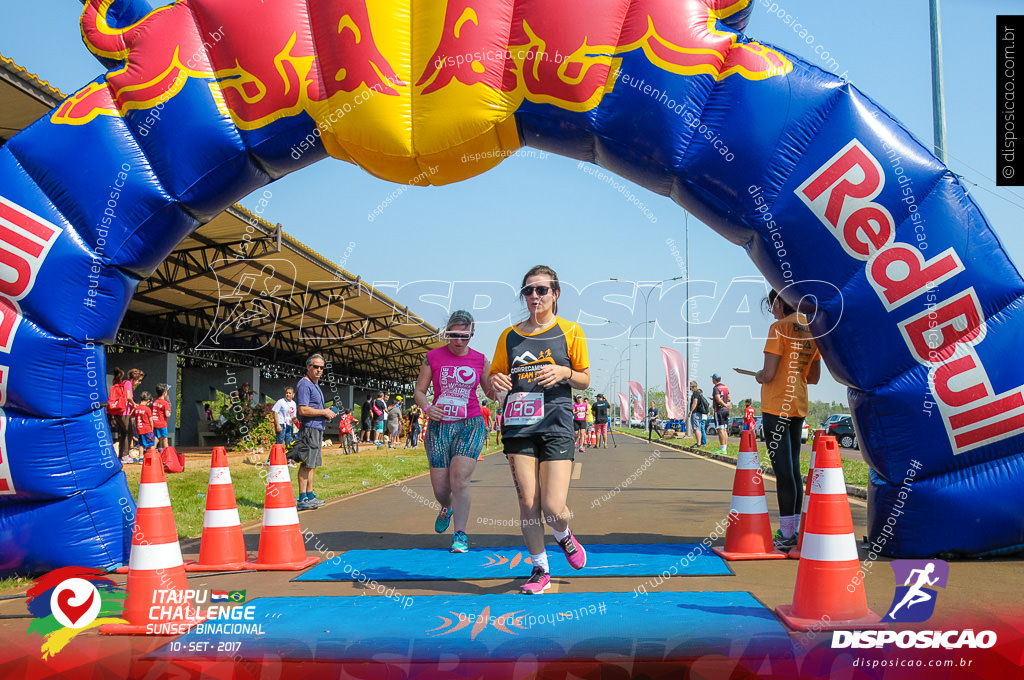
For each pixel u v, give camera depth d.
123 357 22.75
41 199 5.22
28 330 5.06
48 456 5.01
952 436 4.89
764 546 5.14
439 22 5.23
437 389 5.67
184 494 9.38
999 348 4.87
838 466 3.58
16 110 10.11
